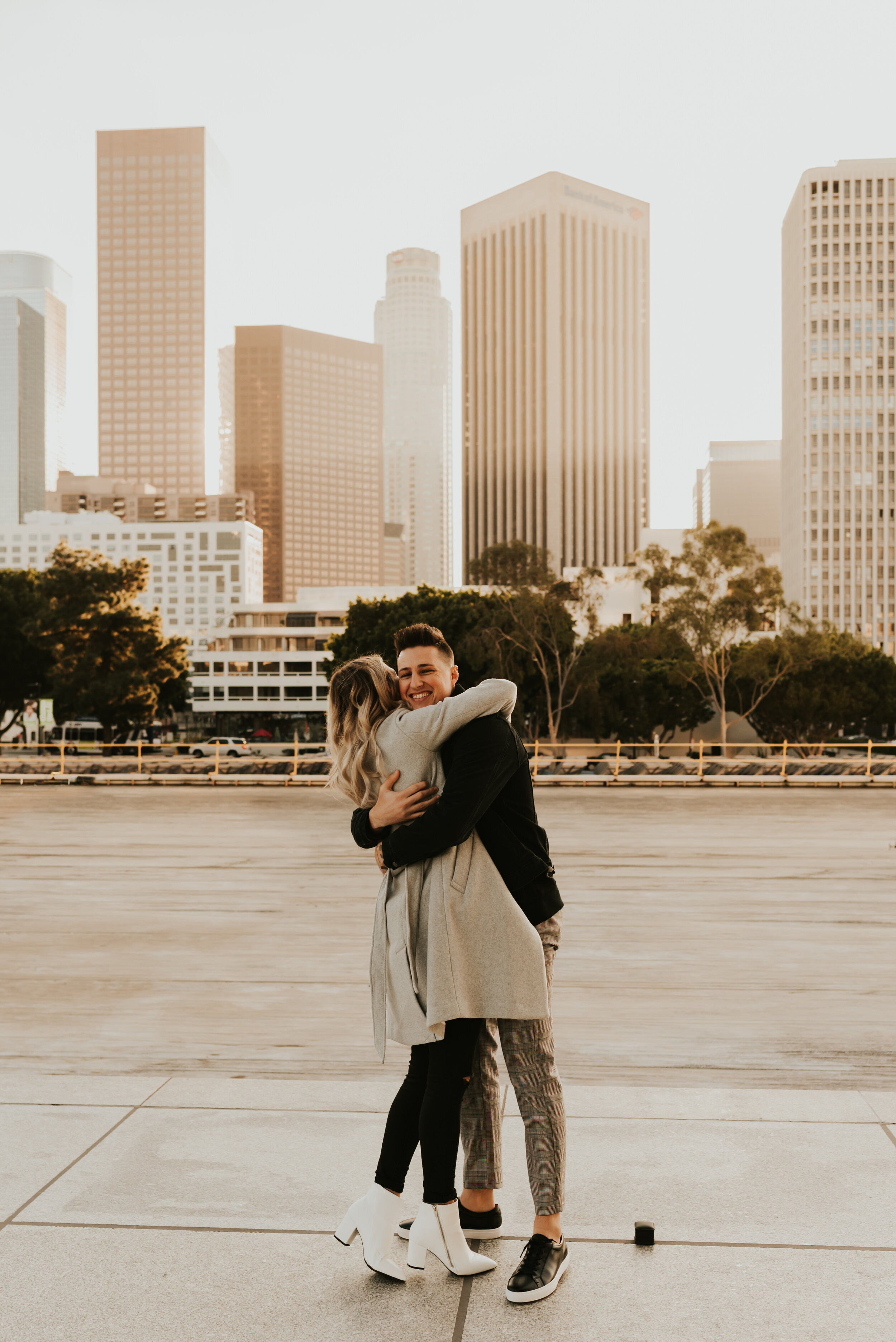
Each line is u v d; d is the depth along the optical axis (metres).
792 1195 2.84
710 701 57.59
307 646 92.94
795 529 138.12
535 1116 2.48
